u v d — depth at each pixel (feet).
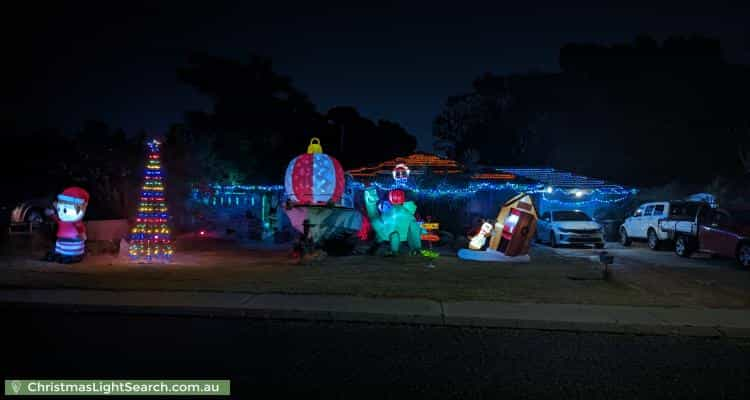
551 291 38.70
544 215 82.23
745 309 33.73
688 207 69.26
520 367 23.11
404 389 20.15
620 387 20.84
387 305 33.32
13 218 61.72
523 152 143.23
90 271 44.37
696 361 24.43
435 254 57.62
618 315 31.89
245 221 91.30
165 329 28.32
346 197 69.21
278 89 120.67
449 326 30.14
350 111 156.46
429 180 89.35
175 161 87.35
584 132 123.85
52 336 26.55
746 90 114.73
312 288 38.06
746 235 52.29
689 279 45.03
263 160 114.32
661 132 113.80
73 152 81.05
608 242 85.56
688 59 120.16
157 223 51.80
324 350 25.05
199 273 44.19
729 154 108.27
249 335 27.45
